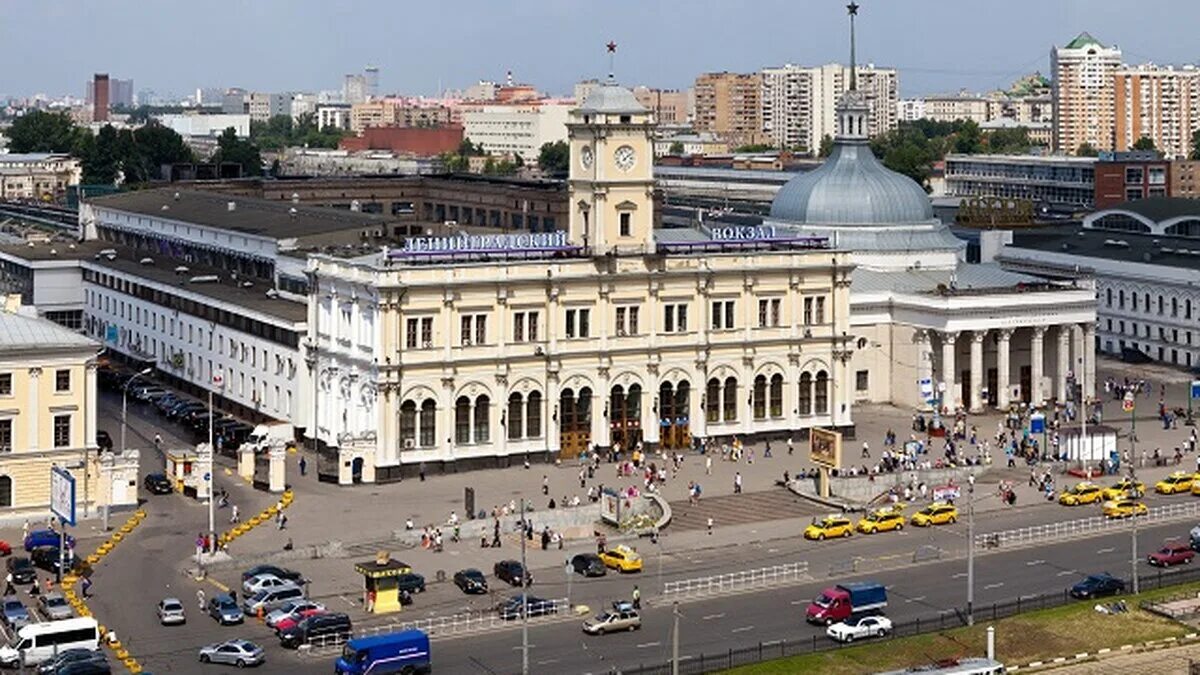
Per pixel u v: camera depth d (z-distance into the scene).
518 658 145.62
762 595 166.38
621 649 148.12
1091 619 157.75
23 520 190.25
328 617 150.50
